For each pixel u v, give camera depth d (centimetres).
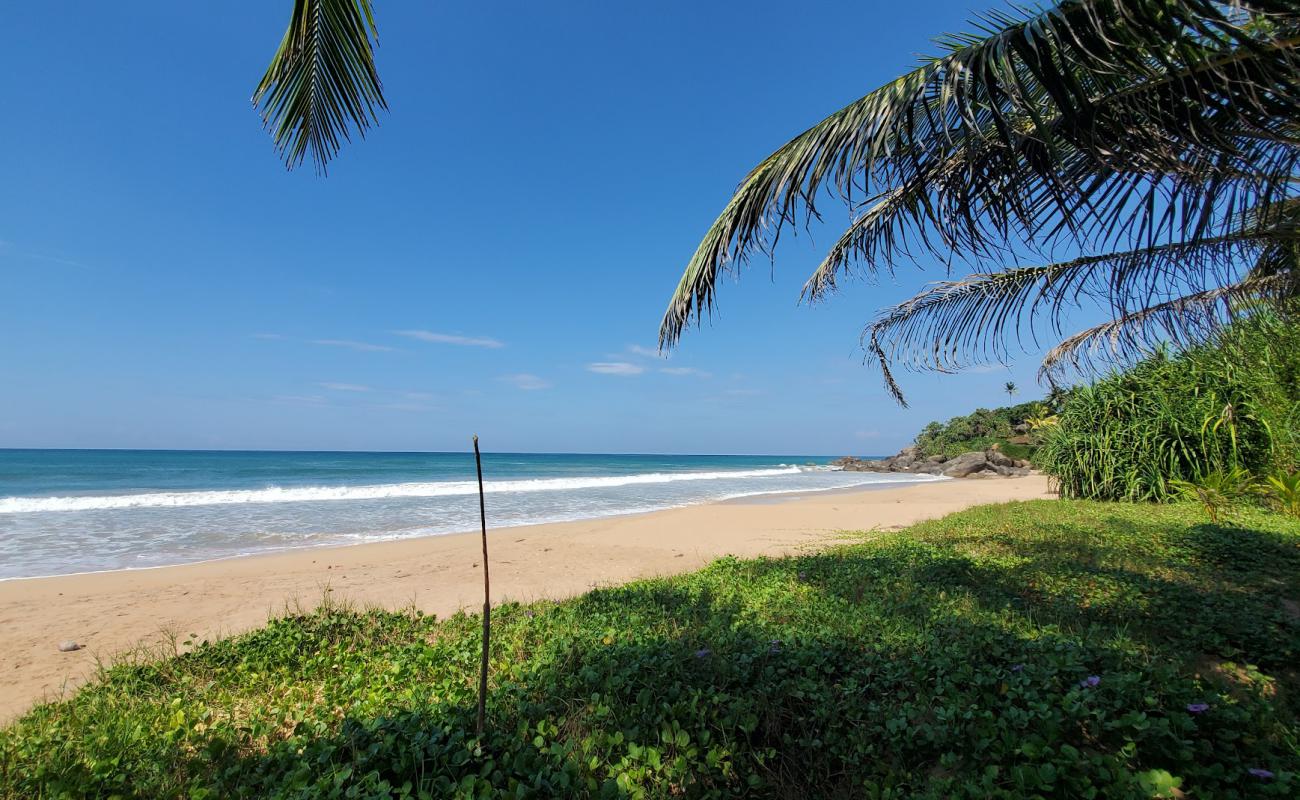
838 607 558
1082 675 344
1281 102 270
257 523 1590
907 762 296
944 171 373
